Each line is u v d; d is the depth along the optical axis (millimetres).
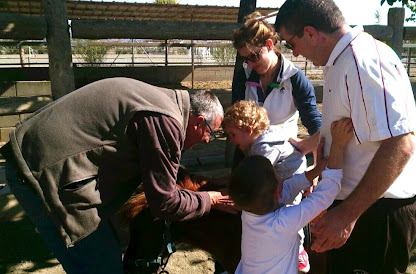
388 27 5785
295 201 2047
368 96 1571
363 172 1758
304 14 1682
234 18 13055
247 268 1859
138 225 2098
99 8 10758
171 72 12734
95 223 1890
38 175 1793
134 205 2100
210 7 10781
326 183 1772
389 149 1561
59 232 1852
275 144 2053
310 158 4766
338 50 1659
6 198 3709
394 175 1567
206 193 1984
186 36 5051
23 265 3193
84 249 1997
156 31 4953
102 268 2041
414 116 1628
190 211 1889
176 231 2152
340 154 1768
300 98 2521
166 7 10719
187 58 20203
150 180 1787
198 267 3154
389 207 1803
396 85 1569
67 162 1795
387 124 1545
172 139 1780
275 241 1755
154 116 1779
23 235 3547
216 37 5117
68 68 4480
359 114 1618
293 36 1751
